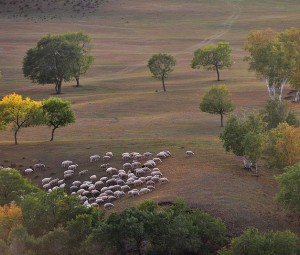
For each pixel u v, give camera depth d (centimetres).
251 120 14462
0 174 12144
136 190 12875
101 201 12838
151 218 9750
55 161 16062
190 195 11906
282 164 13612
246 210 11244
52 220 10019
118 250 9488
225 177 13100
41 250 9044
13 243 8906
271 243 9244
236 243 9356
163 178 13275
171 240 9606
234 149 13850
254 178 13338
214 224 10100
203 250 9888
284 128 14175
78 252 9119
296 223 11038
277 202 11644
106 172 14800
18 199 11388
